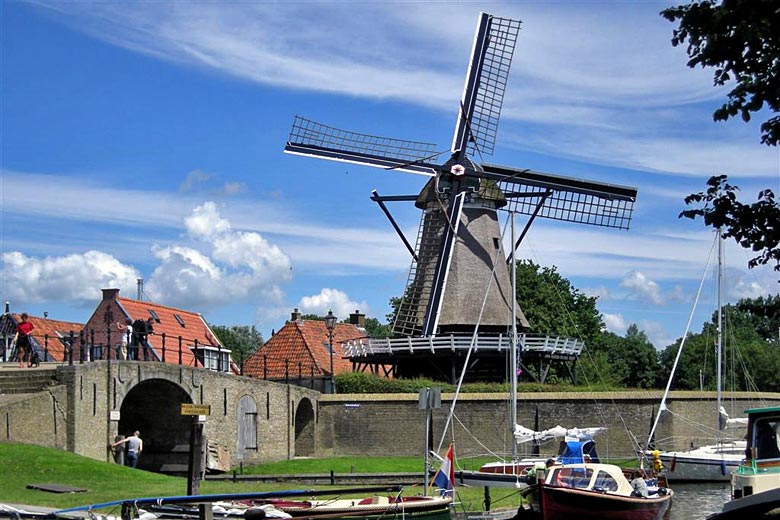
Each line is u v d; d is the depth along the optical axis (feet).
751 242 51.03
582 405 173.58
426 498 77.00
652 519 93.09
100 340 176.14
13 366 129.90
